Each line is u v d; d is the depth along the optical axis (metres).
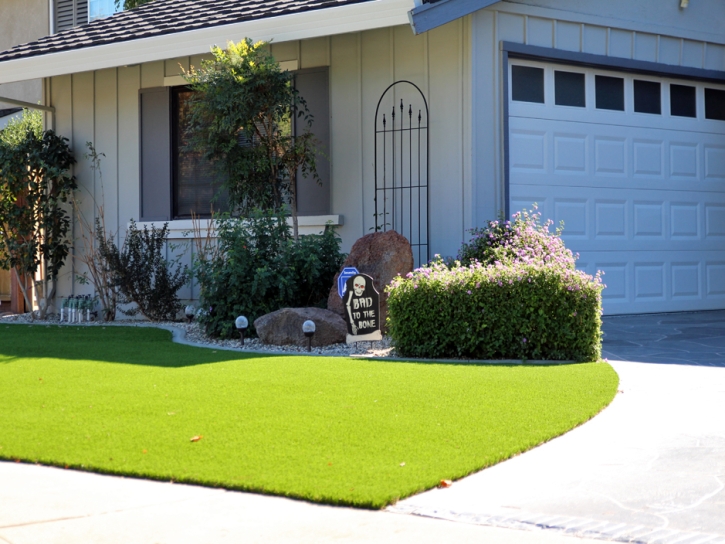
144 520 3.61
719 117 12.27
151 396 5.94
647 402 5.85
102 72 12.77
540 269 7.67
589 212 11.16
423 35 10.58
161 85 12.30
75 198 13.02
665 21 11.62
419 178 10.62
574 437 4.95
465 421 5.16
